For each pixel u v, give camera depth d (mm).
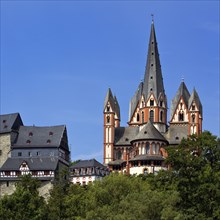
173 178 124188
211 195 116688
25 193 125250
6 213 118812
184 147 126062
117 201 124250
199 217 112812
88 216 116938
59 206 137250
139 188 131250
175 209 113875
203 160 123188
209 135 126188
